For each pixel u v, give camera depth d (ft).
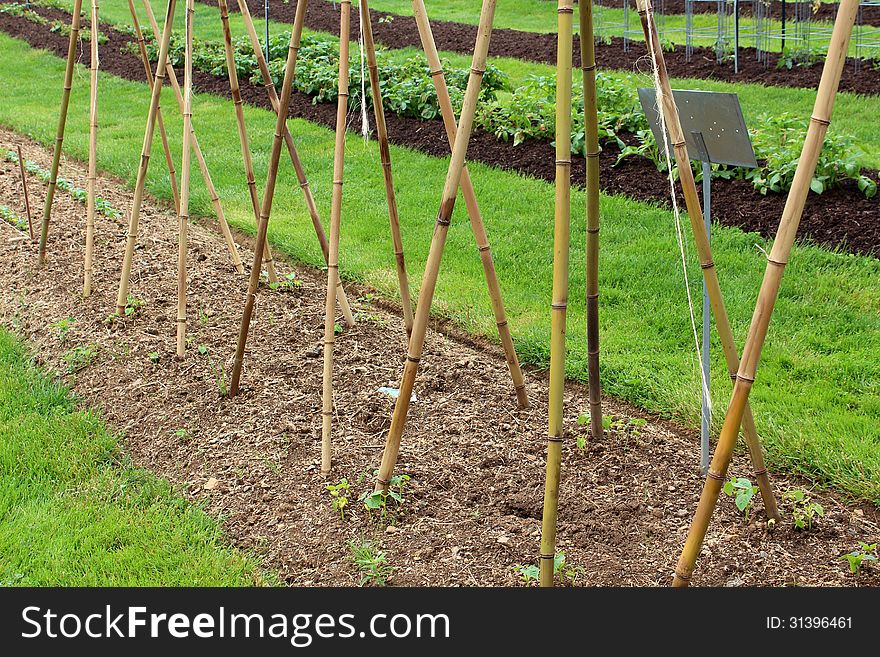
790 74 38.73
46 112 38.14
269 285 20.04
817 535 11.83
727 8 55.16
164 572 11.61
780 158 24.02
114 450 14.47
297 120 34.78
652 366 16.48
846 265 19.90
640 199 24.75
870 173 24.91
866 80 36.83
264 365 16.58
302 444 14.12
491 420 14.74
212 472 13.71
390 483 12.57
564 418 14.87
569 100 8.98
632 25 52.65
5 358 17.42
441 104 12.48
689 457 13.67
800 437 13.88
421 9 11.88
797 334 17.25
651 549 11.65
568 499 12.66
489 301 19.39
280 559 11.80
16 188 27.27
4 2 63.31
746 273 19.92
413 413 14.97
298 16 13.46
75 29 19.11
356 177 28.17
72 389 16.39
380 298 19.92
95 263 21.43
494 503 12.68
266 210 14.40
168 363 16.83
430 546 11.81
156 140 33.17
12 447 14.32
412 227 23.81
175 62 44.75
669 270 20.39
